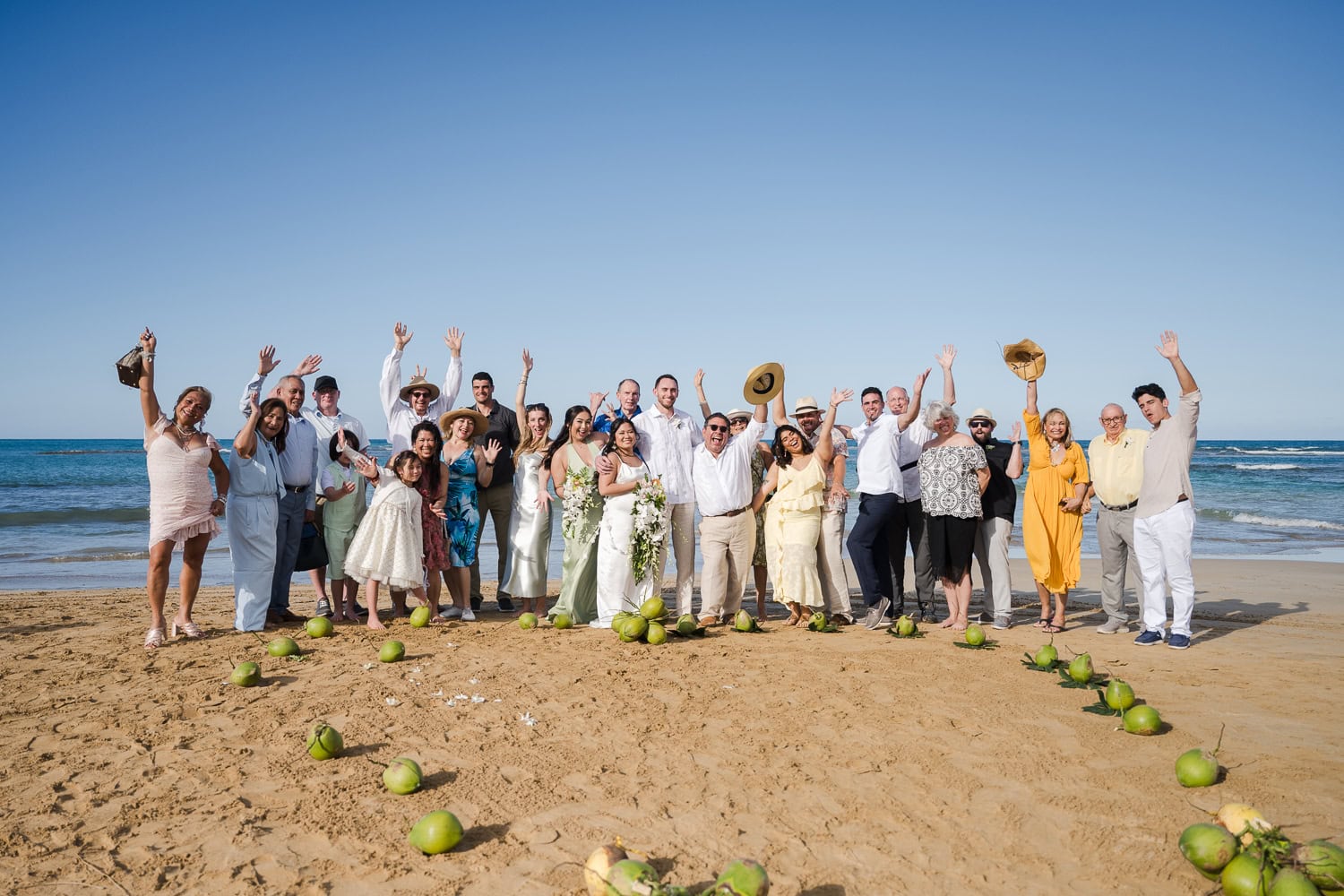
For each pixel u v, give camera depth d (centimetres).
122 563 1677
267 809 437
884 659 742
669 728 556
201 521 809
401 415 1016
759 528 991
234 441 839
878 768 486
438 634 842
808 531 891
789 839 400
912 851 388
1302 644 838
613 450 922
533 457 973
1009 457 952
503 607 1052
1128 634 889
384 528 859
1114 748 514
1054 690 641
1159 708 597
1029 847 391
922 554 998
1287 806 427
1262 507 2994
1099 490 887
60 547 1911
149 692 637
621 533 895
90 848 396
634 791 455
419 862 381
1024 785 460
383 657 723
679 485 945
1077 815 422
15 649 787
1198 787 450
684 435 959
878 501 920
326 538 925
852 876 365
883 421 943
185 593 838
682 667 711
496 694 631
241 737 541
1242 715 580
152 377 790
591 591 932
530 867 374
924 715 577
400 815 428
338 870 375
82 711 591
